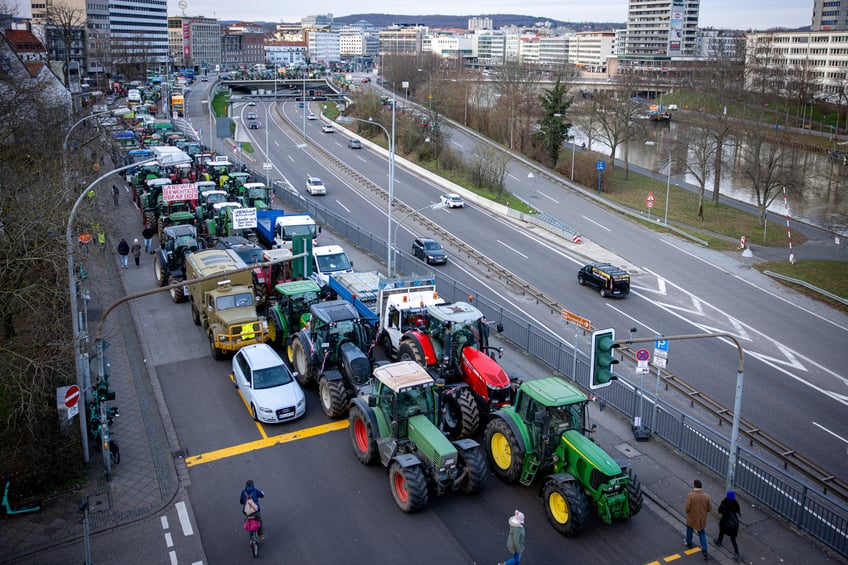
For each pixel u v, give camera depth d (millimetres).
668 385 29391
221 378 27188
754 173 66688
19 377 21578
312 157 88812
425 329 25234
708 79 87938
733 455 19734
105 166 70500
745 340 35125
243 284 30875
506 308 38469
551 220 57500
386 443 19938
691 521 17422
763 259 51000
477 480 19109
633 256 50656
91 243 40594
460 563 17016
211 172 61875
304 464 21312
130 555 17234
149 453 21797
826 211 71625
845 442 25188
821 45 193875
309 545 17641
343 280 32969
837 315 39406
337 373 24250
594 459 17656
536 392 19062
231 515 18875
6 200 29516
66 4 188250
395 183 74500
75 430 21344
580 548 17625
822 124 134375
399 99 137375
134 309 34562
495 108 108875
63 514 18734
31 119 46625
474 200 67375
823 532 18234
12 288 25734
